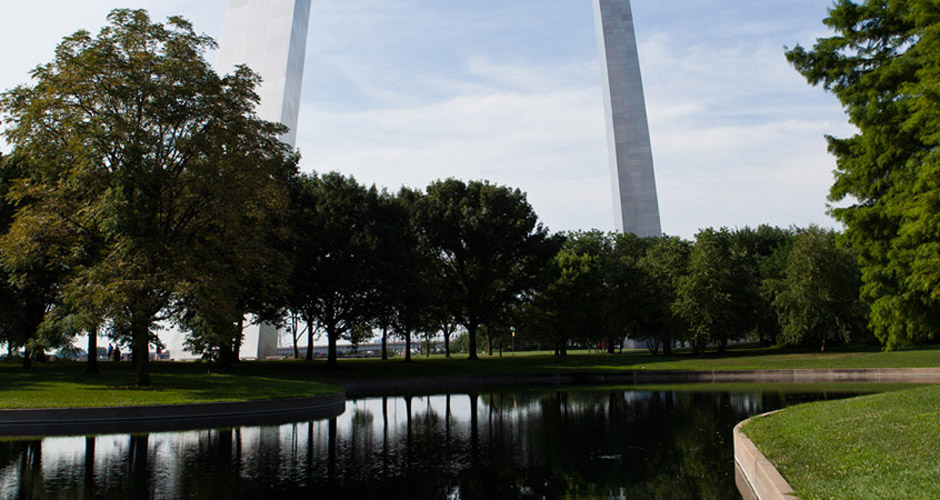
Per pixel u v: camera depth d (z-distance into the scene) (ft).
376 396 115.03
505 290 203.72
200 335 101.40
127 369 129.49
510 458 48.19
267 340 199.11
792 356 168.35
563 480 39.96
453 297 202.28
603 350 288.51
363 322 161.17
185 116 91.76
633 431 61.67
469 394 116.98
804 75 67.21
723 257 201.16
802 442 38.17
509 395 112.88
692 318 182.29
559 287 204.03
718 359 169.07
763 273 214.69
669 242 212.64
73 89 88.84
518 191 203.21
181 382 98.02
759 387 113.50
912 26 60.85
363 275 145.18
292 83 209.97
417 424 70.59
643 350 264.52
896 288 62.23
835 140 66.03
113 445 55.06
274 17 208.23
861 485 27.07
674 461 45.78
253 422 72.33
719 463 44.65
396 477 41.19
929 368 120.06
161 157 94.02
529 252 198.08
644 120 295.07
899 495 24.86
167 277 84.33
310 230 146.00
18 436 60.54
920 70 46.42
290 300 146.41
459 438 59.11
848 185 63.05
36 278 113.91
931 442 32.63
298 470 43.80
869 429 38.83
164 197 96.89
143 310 87.56
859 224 61.67
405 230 171.63
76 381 95.35
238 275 102.42
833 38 64.80
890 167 58.65
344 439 58.65
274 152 105.50
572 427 65.92
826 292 172.76
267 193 102.89
